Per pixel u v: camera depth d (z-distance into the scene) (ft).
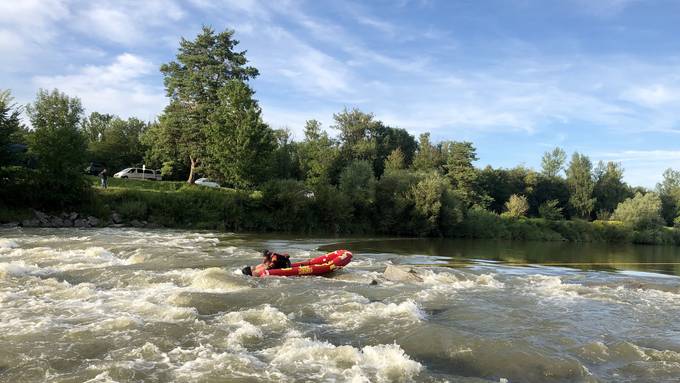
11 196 125.70
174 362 26.89
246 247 90.07
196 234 116.47
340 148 317.42
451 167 289.12
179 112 196.44
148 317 35.42
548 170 402.31
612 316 42.47
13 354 27.35
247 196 157.79
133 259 64.85
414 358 29.22
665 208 370.53
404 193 193.88
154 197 141.79
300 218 164.45
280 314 36.78
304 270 56.24
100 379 24.30
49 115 154.61
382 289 50.16
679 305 48.52
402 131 364.17
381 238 162.81
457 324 37.63
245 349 29.43
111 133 244.63
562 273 75.05
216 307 39.34
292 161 247.91
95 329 31.94
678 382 26.78
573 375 27.40
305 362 27.55
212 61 203.92
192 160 198.18
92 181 135.13
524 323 38.47
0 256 63.05
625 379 27.14
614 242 263.08
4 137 124.16
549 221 260.42
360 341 32.04
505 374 27.17
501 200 338.13
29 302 39.14
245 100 163.84
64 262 59.31
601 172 382.22
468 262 87.40
